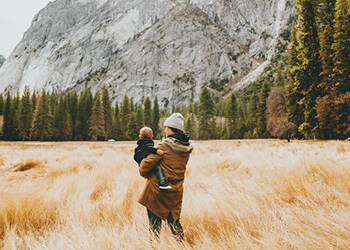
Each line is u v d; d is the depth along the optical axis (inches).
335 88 973.2
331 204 106.8
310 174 166.7
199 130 2546.8
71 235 89.3
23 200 127.0
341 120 951.6
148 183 87.6
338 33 950.4
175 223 87.2
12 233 91.5
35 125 2391.7
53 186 189.5
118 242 78.9
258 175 193.9
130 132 2876.5
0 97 3174.2
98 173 239.8
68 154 540.1
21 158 414.0
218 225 96.0
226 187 157.9
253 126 2903.5
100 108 2773.1
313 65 1075.9
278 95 1510.8
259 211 104.6
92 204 147.3
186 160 92.2
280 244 70.3
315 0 1108.5
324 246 63.5
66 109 3216.0
